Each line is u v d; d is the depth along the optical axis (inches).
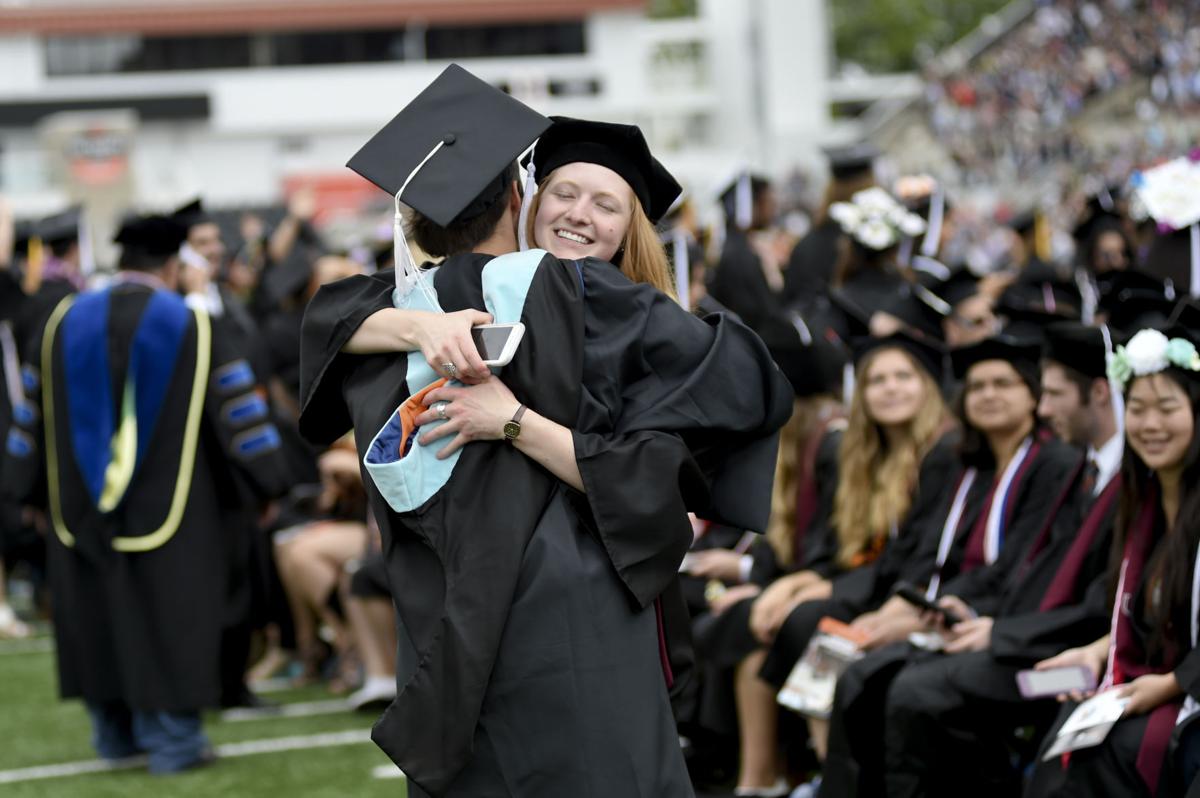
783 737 279.0
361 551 386.9
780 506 291.9
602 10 2154.3
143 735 311.0
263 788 293.9
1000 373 253.0
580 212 163.2
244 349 411.5
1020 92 1802.4
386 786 293.4
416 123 159.5
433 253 163.0
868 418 276.1
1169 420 202.2
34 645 466.9
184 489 310.5
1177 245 334.3
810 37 1710.1
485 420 147.3
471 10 2162.9
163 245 323.0
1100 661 216.8
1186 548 201.8
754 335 158.2
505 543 146.4
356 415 154.3
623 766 146.3
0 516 464.4
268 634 418.6
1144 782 198.2
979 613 245.8
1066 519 240.1
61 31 2129.7
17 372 460.4
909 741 229.6
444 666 144.7
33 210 1736.0
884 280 364.2
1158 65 1720.0
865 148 447.8
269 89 2174.0
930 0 2955.2
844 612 265.6
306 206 553.0
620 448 147.7
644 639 150.8
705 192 1887.3
